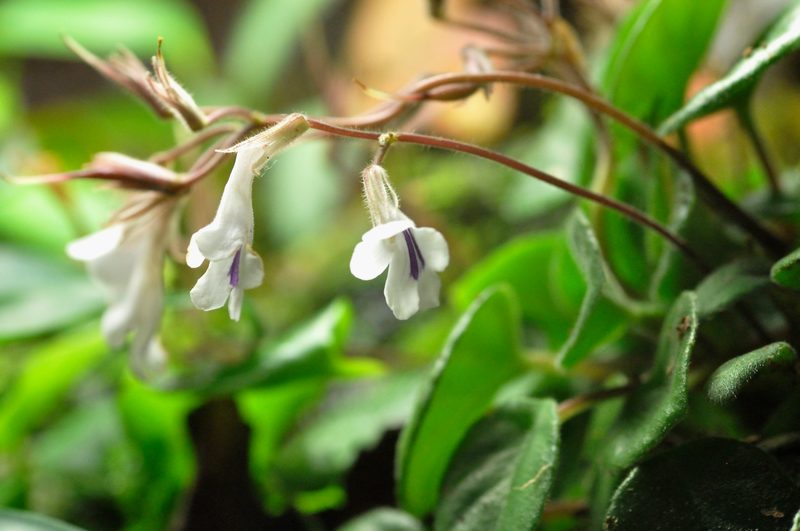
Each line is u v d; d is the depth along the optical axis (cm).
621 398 26
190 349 31
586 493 26
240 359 30
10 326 32
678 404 23
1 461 35
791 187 29
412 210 46
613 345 30
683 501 23
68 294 34
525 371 28
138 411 32
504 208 41
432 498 27
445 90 25
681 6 26
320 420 33
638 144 28
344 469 30
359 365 31
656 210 27
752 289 24
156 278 27
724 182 33
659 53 27
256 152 23
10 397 34
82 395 42
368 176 23
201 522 31
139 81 26
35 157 42
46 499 33
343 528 28
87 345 33
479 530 24
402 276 23
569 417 26
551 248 30
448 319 38
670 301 27
